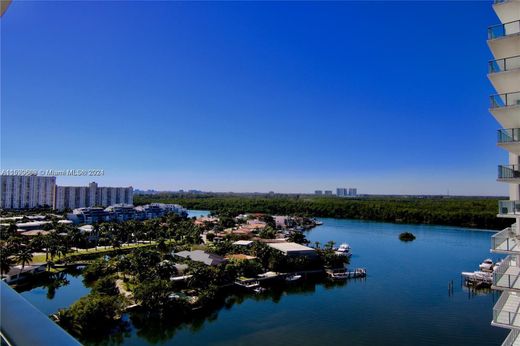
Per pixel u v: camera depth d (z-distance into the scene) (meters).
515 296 23.30
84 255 102.88
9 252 79.75
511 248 24.11
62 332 2.83
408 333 53.66
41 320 3.02
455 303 66.50
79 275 85.81
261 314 61.50
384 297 70.38
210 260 85.94
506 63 24.67
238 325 56.75
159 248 110.75
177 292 68.56
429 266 95.25
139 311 58.75
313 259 94.56
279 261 88.44
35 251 100.69
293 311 63.00
